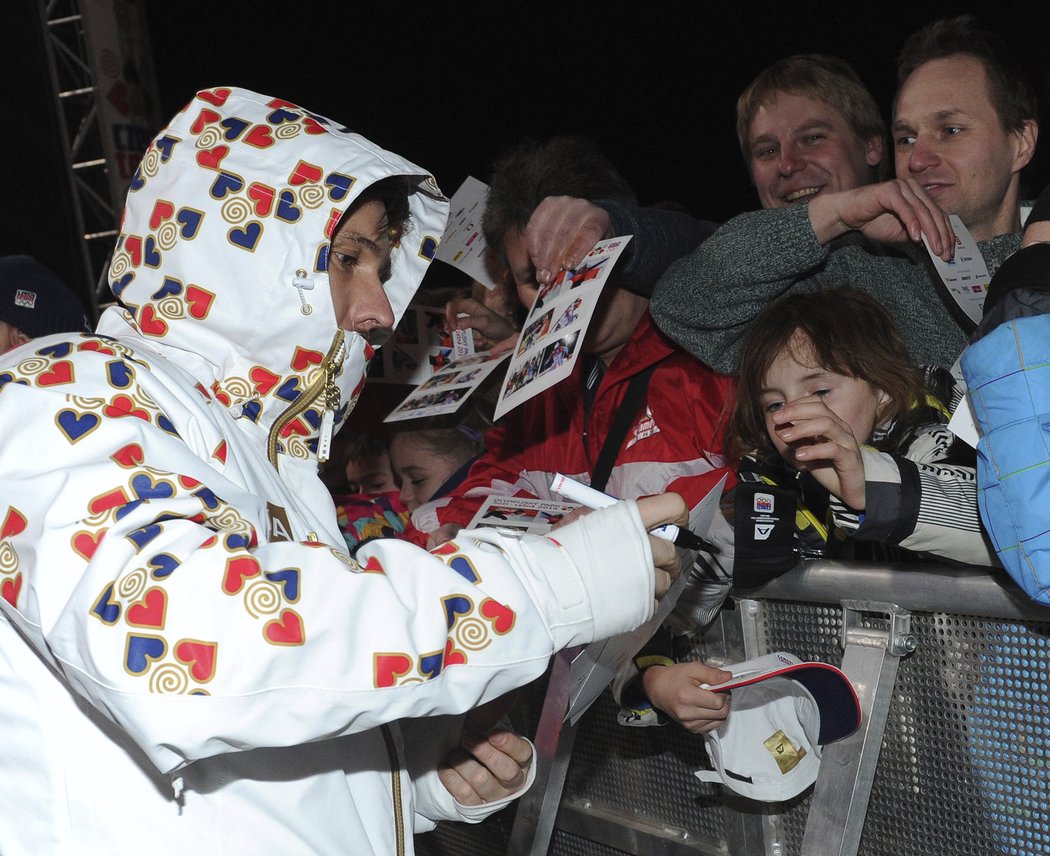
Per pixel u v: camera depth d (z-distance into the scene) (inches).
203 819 40.7
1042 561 40.5
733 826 63.7
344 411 52.0
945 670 52.6
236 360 47.6
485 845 83.0
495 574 40.1
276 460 47.6
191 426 42.0
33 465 38.3
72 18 254.1
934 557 53.4
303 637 35.9
